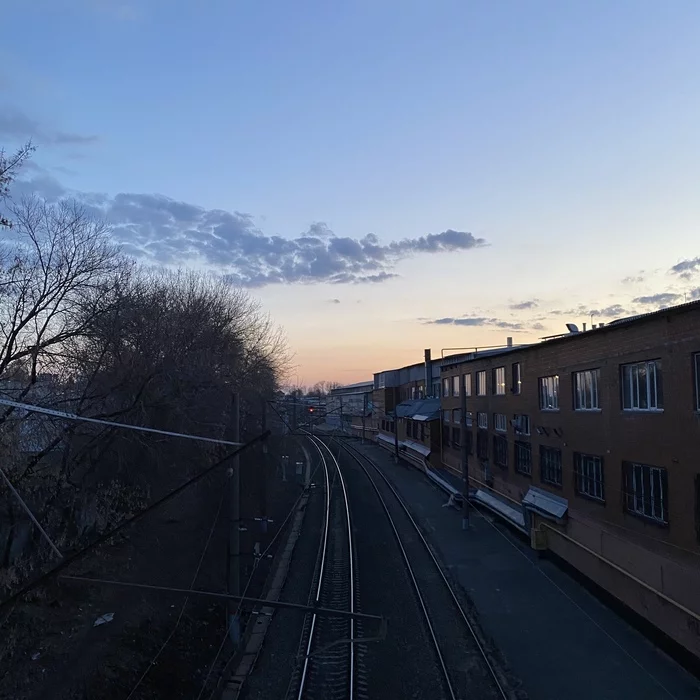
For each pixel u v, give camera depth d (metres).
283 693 11.71
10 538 12.76
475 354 44.19
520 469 25.56
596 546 16.94
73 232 14.80
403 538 24.42
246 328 30.05
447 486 34.16
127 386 16.17
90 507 16.69
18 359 13.45
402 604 16.45
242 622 15.46
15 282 13.45
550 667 12.36
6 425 12.23
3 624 11.54
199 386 20.28
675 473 12.98
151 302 19.59
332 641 14.03
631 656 12.80
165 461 20.69
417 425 50.53
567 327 28.70
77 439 16.47
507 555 21.53
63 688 10.48
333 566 20.50
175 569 17.70
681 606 12.34
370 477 43.03
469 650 13.29
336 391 115.19
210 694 11.74
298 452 60.91
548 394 22.09
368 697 11.34
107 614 13.56
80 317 15.41
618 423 15.77
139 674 11.51
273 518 28.55
